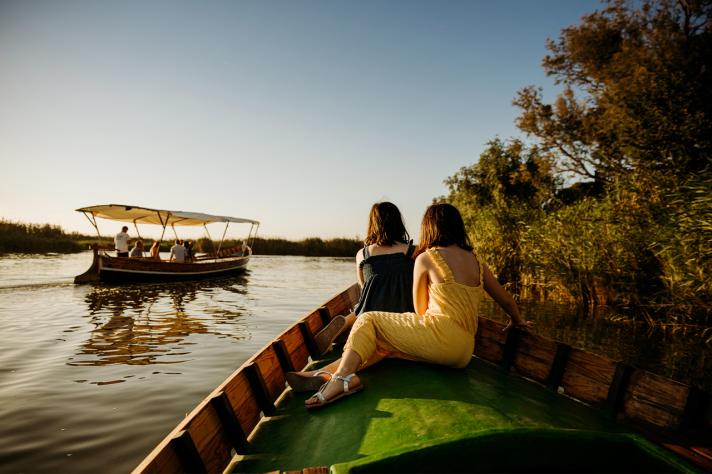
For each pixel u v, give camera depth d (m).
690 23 15.25
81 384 4.79
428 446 1.39
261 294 13.48
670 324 7.30
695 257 6.57
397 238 3.26
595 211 9.77
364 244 3.34
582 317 8.58
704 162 9.30
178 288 14.98
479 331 3.61
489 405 2.33
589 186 17.75
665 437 2.12
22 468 3.03
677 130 9.42
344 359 2.62
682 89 9.89
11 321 8.48
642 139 9.73
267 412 2.70
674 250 6.90
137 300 11.66
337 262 33.44
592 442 1.49
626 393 2.45
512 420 2.18
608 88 14.30
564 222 10.30
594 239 9.06
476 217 15.20
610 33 17.84
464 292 2.65
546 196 17.62
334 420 2.34
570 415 2.41
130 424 3.78
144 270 16.25
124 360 5.75
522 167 17.59
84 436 3.54
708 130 9.33
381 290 3.11
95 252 15.26
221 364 5.58
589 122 16.38
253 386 2.72
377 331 2.75
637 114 10.31
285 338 3.49
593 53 17.86
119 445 3.39
